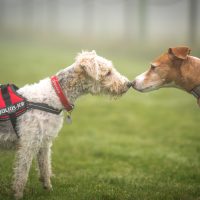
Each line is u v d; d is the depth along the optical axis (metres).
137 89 9.10
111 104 21.38
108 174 10.61
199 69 8.69
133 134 15.66
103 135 15.34
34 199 8.32
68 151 12.92
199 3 43.16
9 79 26.59
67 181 9.70
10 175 9.73
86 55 8.41
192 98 23.55
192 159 12.01
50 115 7.99
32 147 7.95
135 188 9.32
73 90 8.27
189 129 16.38
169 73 8.89
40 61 35.53
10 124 7.97
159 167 11.29
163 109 20.48
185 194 8.80
